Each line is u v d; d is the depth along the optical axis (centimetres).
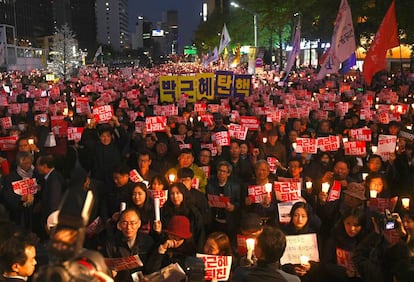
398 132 1090
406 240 456
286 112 1403
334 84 2878
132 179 737
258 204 662
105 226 570
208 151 854
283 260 489
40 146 1111
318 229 573
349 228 500
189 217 593
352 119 1272
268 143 1020
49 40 11956
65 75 5356
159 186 670
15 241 402
